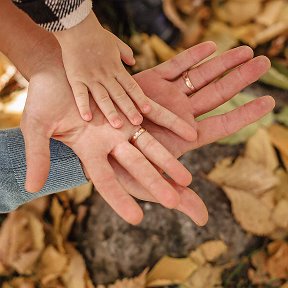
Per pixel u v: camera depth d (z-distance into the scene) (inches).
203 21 33.5
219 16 33.6
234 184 28.0
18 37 22.3
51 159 21.2
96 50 20.3
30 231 26.8
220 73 21.8
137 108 20.6
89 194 27.9
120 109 20.5
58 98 20.4
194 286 26.2
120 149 19.8
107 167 19.6
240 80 21.2
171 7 33.4
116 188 18.9
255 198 27.6
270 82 31.0
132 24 33.1
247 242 27.1
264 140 28.6
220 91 21.4
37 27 22.4
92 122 20.3
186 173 19.3
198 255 26.8
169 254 26.8
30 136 19.8
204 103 21.6
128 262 26.6
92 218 27.4
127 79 20.6
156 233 27.0
